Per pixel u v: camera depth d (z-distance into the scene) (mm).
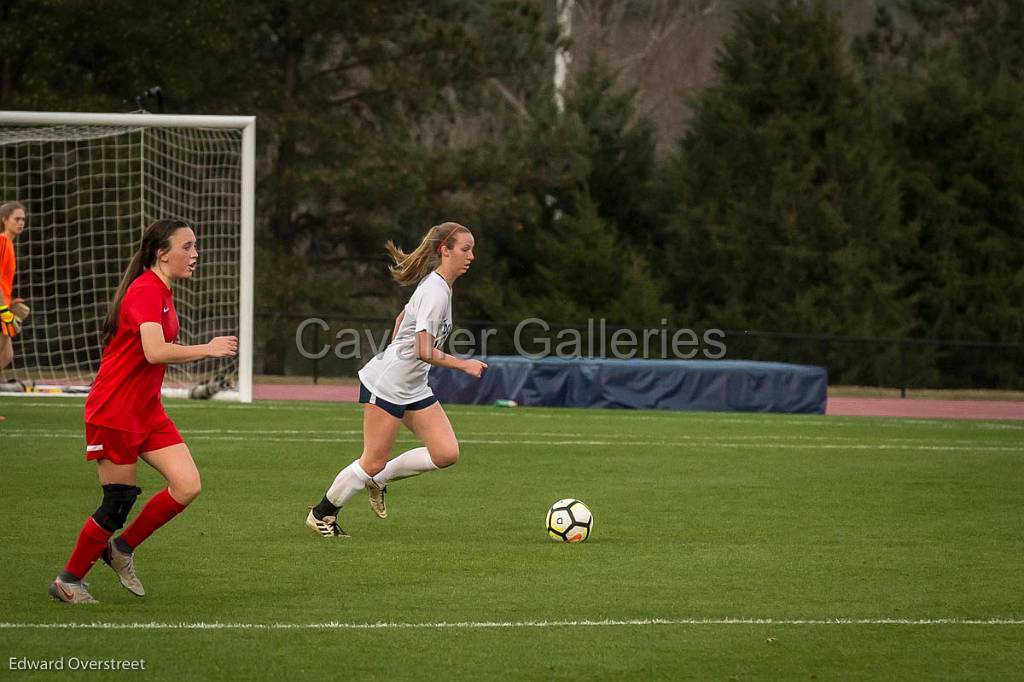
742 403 83562
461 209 136000
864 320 128125
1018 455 57000
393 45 142000
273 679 19891
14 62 120562
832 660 21453
